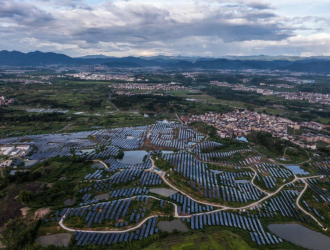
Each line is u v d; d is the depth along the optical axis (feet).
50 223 482.69
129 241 441.27
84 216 499.51
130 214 517.14
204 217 521.24
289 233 503.61
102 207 526.57
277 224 528.22
